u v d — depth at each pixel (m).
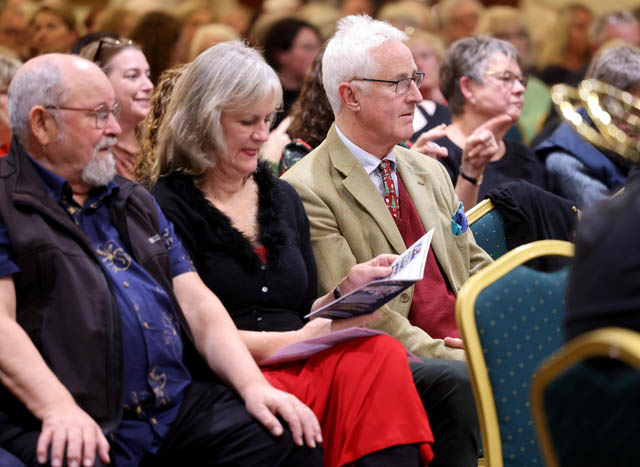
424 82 8.34
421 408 3.77
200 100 4.16
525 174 6.68
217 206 4.29
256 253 4.24
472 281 3.38
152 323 3.65
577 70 10.94
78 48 6.07
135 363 3.60
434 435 4.08
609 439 2.13
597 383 2.14
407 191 4.85
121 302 3.62
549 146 6.88
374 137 4.72
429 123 7.17
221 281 4.14
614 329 2.08
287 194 4.48
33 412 3.29
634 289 2.10
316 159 4.78
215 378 3.96
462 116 6.55
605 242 2.17
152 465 3.62
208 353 3.88
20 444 3.30
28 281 3.46
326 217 4.62
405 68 4.66
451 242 4.82
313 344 3.91
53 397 3.28
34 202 3.51
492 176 6.34
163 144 4.29
